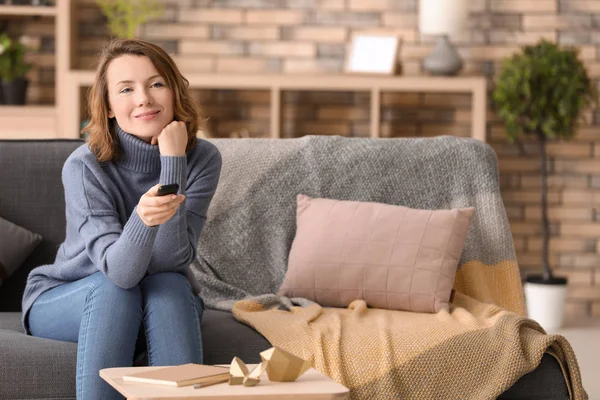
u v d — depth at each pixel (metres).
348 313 3.23
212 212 3.71
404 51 6.77
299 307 3.27
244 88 6.57
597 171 6.75
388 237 3.39
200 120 3.09
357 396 2.75
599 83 6.74
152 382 2.11
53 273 2.99
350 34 6.80
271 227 3.68
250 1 6.80
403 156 3.72
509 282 3.59
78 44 6.71
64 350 2.76
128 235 2.63
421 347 2.83
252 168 3.73
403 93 6.77
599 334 5.97
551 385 2.88
